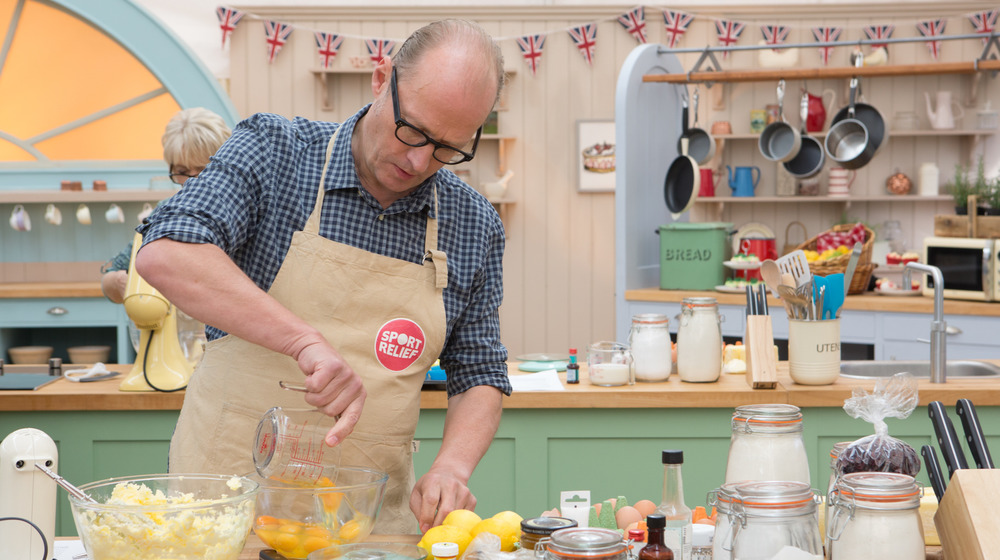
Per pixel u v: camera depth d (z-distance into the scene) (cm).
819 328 259
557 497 262
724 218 568
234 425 149
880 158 554
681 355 275
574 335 586
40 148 514
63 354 518
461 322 169
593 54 571
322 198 150
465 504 143
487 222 166
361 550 117
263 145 150
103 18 493
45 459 126
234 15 558
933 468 126
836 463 131
